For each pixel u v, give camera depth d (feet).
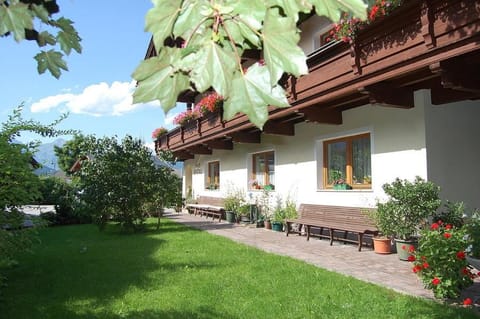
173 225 47.55
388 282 19.21
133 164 42.14
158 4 3.33
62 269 24.21
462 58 18.90
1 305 17.28
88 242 35.86
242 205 47.93
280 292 18.03
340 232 33.94
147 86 3.37
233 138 43.39
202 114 47.75
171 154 45.96
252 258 25.68
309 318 14.82
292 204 38.63
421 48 18.94
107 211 41.06
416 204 22.89
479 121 27.53
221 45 3.41
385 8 19.13
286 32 3.11
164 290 18.94
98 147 41.86
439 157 25.35
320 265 23.30
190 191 74.69
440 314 14.55
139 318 15.38
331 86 25.32
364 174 31.07
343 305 15.99
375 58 21.66
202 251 28.76
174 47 3.42
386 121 27.96
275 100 3.27
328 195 33.83
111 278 21.54
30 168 21.12
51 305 17.21
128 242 34.71
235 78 3.34
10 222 19.42
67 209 55.52
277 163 41.75
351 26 21.54
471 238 16.37
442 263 16.12
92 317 15.65
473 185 26.71
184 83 3.38
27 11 3.97
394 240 25.53
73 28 4.83
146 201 42.06
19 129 21.04
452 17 17.22
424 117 25.02
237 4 3.33
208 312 15.75
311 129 36.22
